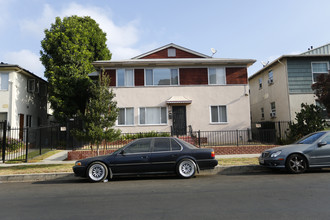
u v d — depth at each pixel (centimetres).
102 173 828
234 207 493
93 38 2642
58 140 1894
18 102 1975
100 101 1132
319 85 1417
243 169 985
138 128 1847
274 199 543
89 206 529
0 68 1898
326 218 421
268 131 1697
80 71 2016
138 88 1880
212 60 1870
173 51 2183
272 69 2102
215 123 1858
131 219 438
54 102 1972
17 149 1695
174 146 857
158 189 679
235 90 1892
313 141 890
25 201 591
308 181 725
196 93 1886
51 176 941
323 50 2031
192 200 552
